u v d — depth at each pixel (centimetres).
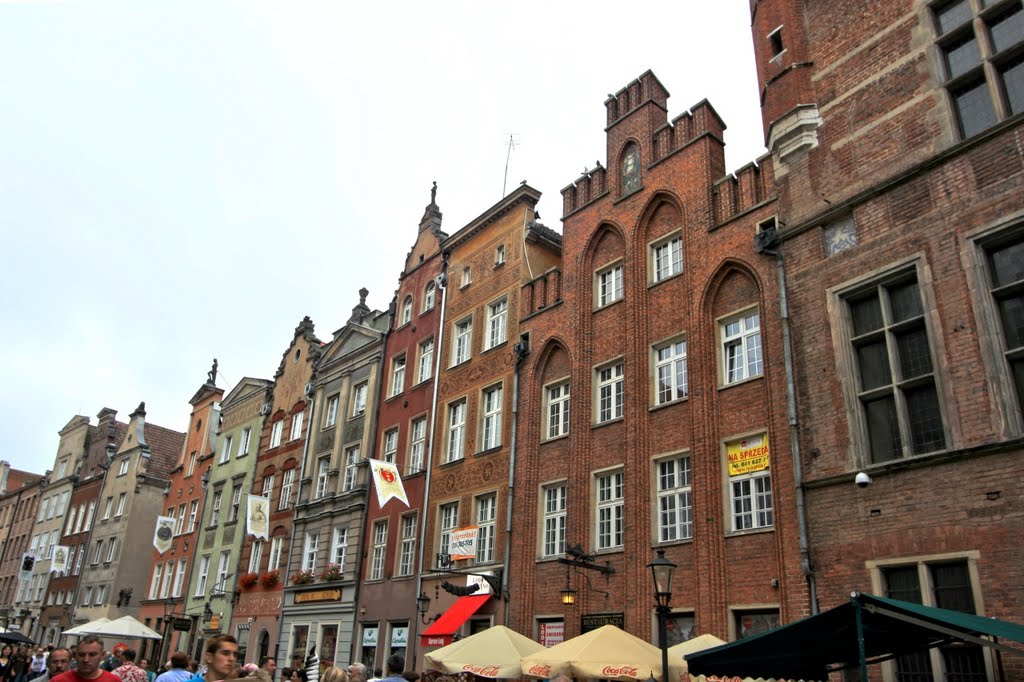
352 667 1272
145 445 5456
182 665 1196
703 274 1981
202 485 4650
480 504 2550
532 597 2186
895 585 1355
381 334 3456
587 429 2186
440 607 2516
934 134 1505
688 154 2150
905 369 1449
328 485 3441
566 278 2464
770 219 1830
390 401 3256
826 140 1709
